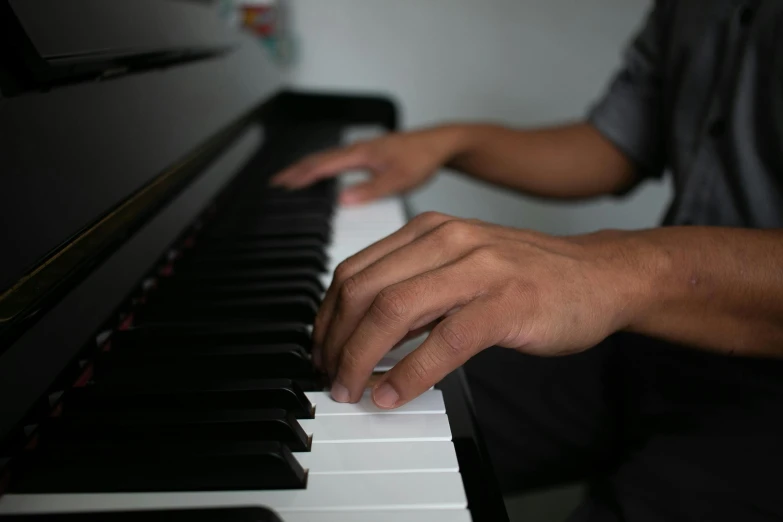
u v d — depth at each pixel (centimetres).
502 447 46
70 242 26
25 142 24
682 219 46
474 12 109
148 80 35
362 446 24
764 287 29
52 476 22
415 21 109
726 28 45
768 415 35
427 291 25
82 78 30
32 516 20
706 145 45
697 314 29
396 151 55
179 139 36
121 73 33
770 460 33
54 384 26
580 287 27
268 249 39
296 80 112
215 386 26
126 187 30
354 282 26
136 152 32
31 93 25
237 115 48
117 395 25
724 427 35
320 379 28
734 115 42
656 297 28
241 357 28
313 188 53
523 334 25
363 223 47
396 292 25
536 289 26
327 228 44
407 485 23
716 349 30
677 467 34
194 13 49
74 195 26
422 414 26
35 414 25
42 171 25
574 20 109
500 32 110
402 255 27
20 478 22
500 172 61
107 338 29
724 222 44
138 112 33
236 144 58
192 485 22
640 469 35
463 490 22
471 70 112
